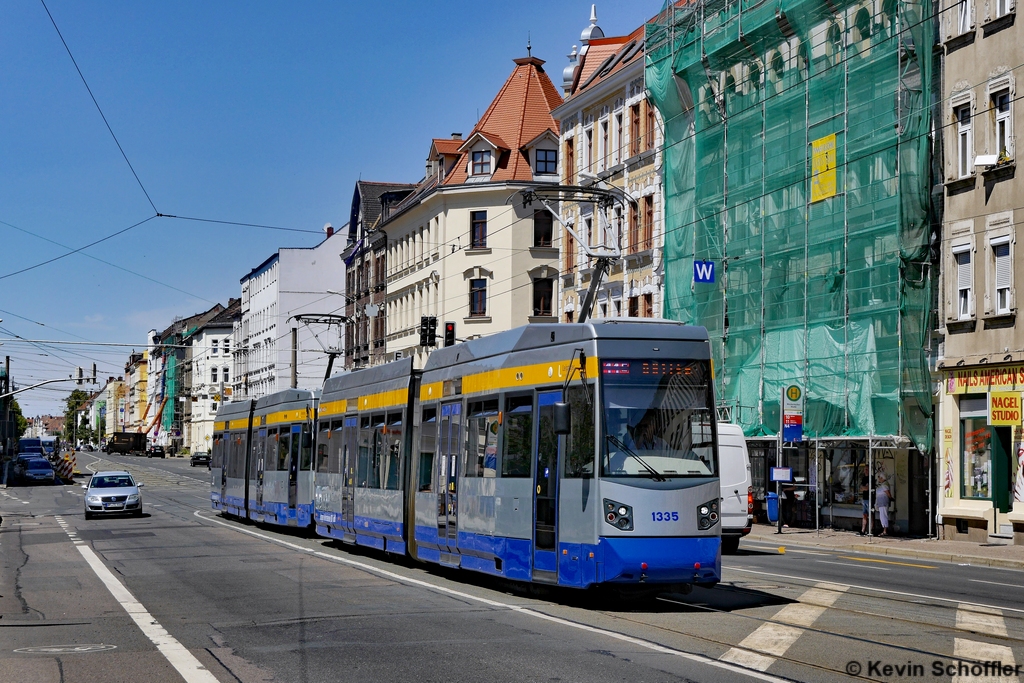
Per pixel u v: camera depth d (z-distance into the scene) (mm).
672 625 13414
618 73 49062
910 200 32719
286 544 28547
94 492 42031
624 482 14859
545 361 16547
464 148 66438
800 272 36688
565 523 15562
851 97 34875
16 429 144875
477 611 14930
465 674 10383
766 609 14938
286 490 33031
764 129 38719
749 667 10586
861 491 34938
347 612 14969
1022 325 29828
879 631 12852
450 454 19719
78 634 13523
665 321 15789
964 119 32219
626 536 14727
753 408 38375
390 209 80875
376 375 25047
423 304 72000
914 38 32969
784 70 38531
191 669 10945
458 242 66750
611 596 16438
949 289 32344
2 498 62781
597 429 15070
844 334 34438
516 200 64812
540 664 10828
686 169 43406
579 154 53969
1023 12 30125
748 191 39531
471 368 19156
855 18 35188
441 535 19844
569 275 54781
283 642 12492
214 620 14531
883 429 32875
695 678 10062
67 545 29281
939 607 15203
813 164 36312
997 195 30766
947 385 32031
